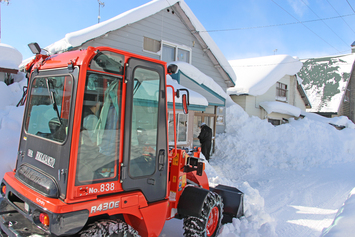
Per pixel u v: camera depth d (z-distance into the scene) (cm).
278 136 1262
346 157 1289
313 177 875
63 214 202
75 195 212
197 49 1166
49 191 219
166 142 294
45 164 240
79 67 219
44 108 262
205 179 423
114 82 242
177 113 889
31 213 229
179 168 332
